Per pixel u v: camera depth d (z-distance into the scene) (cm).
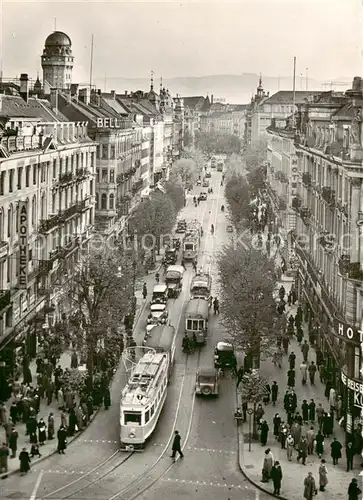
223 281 7419
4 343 5672
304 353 6228
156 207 11719
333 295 6153
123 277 6525
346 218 5628
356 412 4725
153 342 6144
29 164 6619
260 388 4944
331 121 7112
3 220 5912
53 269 7319
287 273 9838
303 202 9088
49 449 4544
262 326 6006
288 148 11050
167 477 4228
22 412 4997
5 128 6159
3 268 5956
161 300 8219
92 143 9656
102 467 4334
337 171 6253
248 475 4250
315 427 5016
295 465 4428
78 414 4869
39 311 6856
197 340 7075
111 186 10794
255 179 16712
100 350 5922
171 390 5822
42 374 5478
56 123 7906
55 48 13412
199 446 4712
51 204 7525
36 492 3950
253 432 4841
